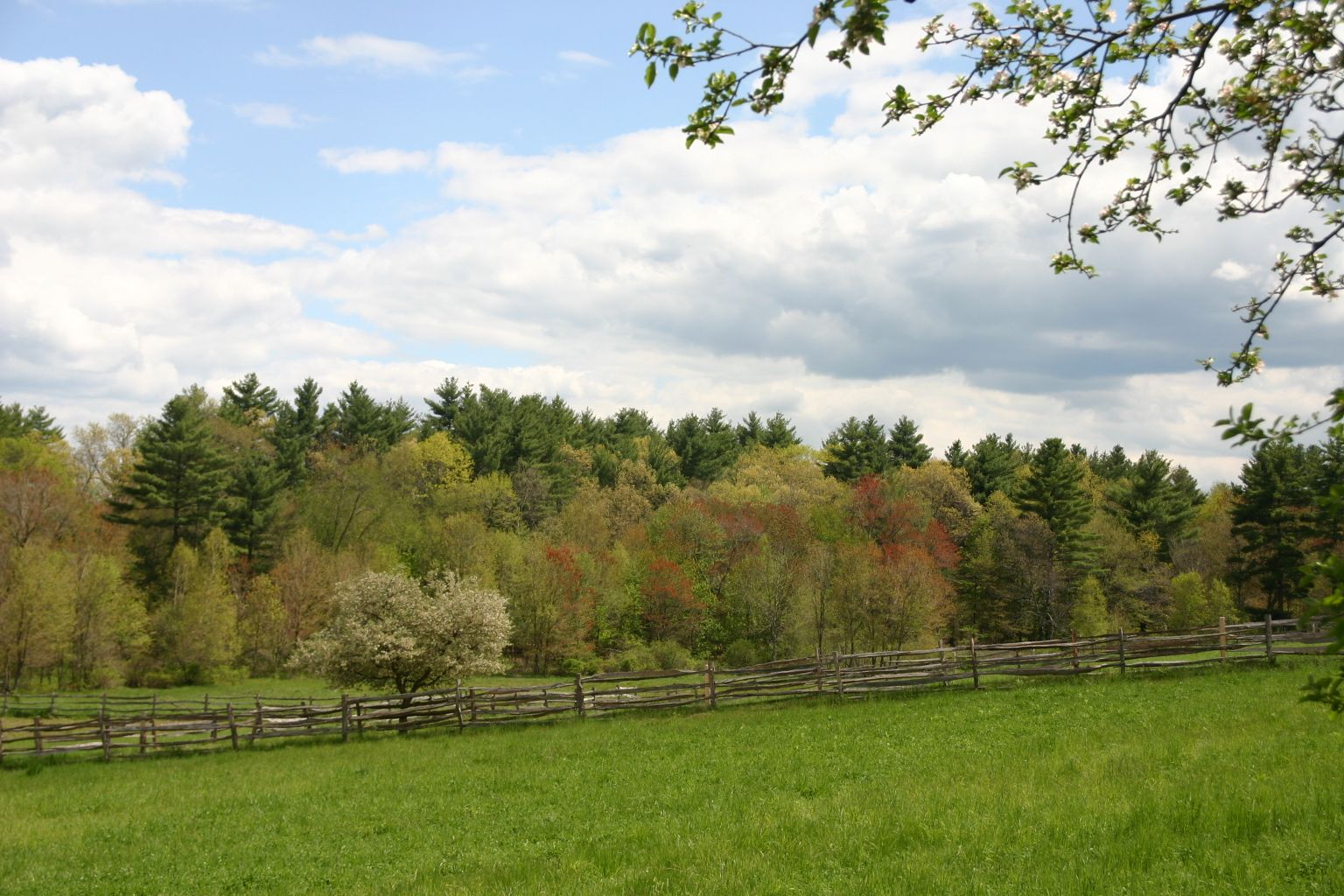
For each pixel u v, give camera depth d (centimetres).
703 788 1603
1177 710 1930
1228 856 866
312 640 3391
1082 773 1359
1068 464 6544
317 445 9519
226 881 1241
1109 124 642
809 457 10281
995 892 827
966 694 2572
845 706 2583
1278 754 1302
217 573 6228
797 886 909
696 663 6028
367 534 7425
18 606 5244
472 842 1358
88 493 8144
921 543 6469
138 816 1811
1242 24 582
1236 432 479
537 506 8194
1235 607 5850
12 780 2403
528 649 6238
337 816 1636
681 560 6812
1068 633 6038
